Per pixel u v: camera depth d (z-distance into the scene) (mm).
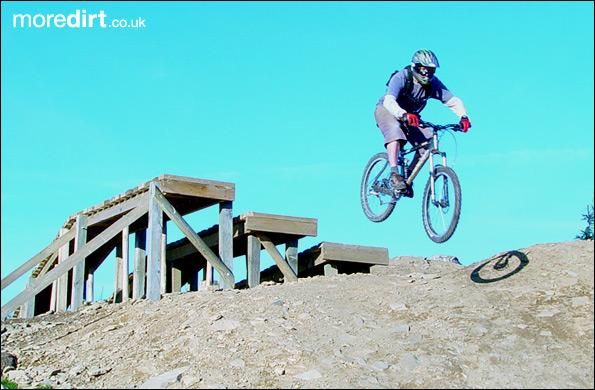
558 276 10148
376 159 9992
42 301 14469
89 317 11133
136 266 12539
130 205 12281
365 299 10211
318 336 9055
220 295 10742
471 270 11047
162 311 10453
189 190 11945
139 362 8953
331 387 7949
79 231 12930
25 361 9500
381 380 8102
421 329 9203
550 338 8828
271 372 8328
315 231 13102
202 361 8648
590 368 8250
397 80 9094
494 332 9000
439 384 8008
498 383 8023
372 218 9914
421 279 11164
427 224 9102
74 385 8625
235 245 13781
